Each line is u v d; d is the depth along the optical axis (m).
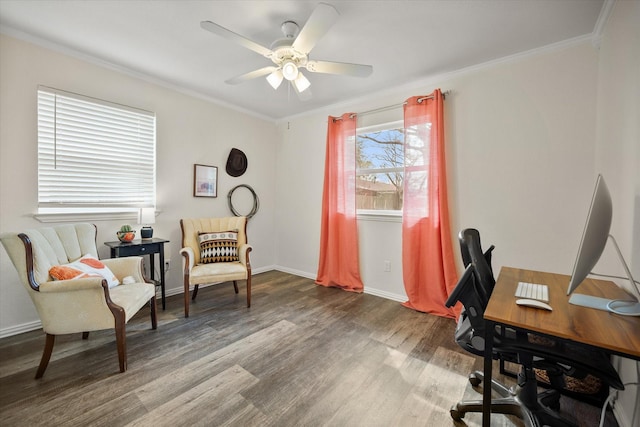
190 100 3.34
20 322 2.26
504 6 1.82
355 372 1.82
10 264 2.21
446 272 2.71
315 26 1.58
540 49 2.31
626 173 1.56
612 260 1.74
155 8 1.88
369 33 2.13
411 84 3.01
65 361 1.87
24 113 2.25
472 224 2.67
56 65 2.38
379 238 3.31
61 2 1.83
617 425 1.41
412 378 1.76
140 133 2.95
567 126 2.22
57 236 2.00
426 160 2.85
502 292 1.37
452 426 1.39
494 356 1.36
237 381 1.71
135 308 1.96
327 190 3.65
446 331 2.40
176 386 1.65
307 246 4.07
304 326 2.47
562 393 1.61
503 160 2.51
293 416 1.45
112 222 2.76
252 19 1.98
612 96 1.80
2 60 2.14
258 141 4.17
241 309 2.84
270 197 4.39
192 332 2.32
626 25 1.58
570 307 1.17
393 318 2.67
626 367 1.40
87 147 2.60
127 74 2.81
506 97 2.48
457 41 2.23
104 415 1.42
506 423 1.42
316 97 3.44
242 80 2.28
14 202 2.22
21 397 1.53
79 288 1.67
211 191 3.58
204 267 2.81
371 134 3.48
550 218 2.31
